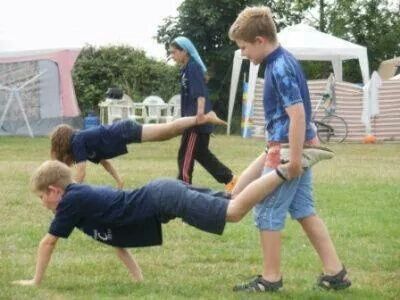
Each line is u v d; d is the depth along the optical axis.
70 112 24.47
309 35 25.27
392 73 32.41
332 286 5.79
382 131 24.06
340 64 26.81
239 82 32.41
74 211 5.50
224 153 18.27
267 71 5.57
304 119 5.39
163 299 5.36
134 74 32.84
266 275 5.67
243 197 5.30
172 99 27.89
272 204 5.57
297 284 5.97
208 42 32.97
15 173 13.00
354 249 7.35
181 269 6.47
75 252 7.00
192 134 10.58
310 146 5.54
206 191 5.54
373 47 34.84
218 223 5.28
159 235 5.58
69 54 24.30
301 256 6.94
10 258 6.75
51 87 24.34
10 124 24.30
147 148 19.59
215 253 7.09
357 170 14.27
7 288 5.59
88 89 32.09
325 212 9.38
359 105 23.95
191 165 10.68
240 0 32.69
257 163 5.85
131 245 5.62
